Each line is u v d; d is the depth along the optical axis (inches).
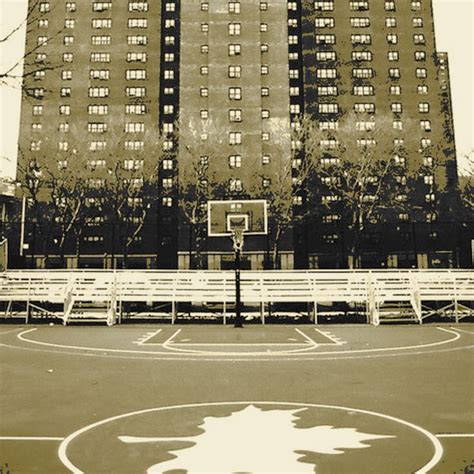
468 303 1305.4
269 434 259.9
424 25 2928.2
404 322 1045.8
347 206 2162.9
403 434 259.8
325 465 213.2
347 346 663.1
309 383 405.7
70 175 2124.8
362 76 2871.6
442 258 2576.3
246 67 2513.5
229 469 208.8
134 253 2615.7
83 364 514.3
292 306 1339.8
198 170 2017.7
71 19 2834.6
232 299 1027.9
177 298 1030.4
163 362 527.2
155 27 2864.2
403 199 2630.4
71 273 1115.3
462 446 239.8
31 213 2363.4
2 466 215.9
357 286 1047.6
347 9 2925.7
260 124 2458.2
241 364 512.1
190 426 276.4
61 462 220.5
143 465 215.0
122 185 2057.1
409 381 414.6
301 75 2915.8
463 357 561.0
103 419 293.7
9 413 309.7
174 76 2878.9
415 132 2802.7
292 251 2219.5
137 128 2780.5
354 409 315.3
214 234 1261.1
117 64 2822.3
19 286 1050.7
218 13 2556.6
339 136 2239.2
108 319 999.6
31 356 574.9
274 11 2613.2
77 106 2763.3
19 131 2701.8
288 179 2212.1
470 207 2089.1
